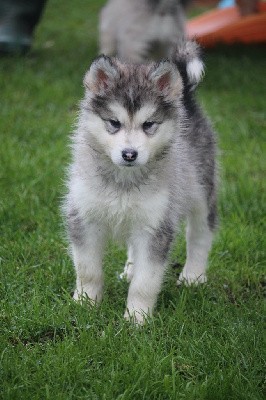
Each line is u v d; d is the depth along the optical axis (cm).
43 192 935
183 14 1487
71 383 551
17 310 651
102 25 1553
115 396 541
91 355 585
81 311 646
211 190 754
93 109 634
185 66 732
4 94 1329
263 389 561
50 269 739
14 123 1195
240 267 779
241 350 602
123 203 633
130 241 664
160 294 711
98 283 684
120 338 607
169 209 646
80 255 668
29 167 996
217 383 551
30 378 554
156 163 634
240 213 903
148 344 599
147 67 646
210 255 801
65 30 1933
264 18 1722
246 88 1452
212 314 661
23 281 712
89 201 641
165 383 547
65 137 1148
